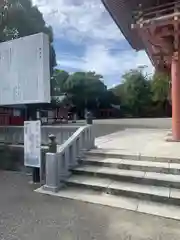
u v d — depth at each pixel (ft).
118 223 11.16
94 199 13.97
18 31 49.32
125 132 38.17
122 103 126.11
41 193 15.43
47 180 15.98
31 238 9.97
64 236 10.11
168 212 12.01
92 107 124.67
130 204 13.10
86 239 9.85
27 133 18.30
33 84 20.74
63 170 16.80
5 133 24.27
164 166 15.55
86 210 12.64
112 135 33.40
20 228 10.83
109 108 127.13
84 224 11.11
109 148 21.07
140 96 121.08
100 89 123.44
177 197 12.66
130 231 10.41
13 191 16.03
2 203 13.85
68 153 17.39
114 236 10.04
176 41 21.34
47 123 57.72
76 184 15.74
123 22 25.04
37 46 20.63
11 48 21.91
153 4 21.13
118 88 132.57
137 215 11.90
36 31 54.75
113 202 13.44
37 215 12.16
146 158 17.33
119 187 14.44
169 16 18.19
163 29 20.94
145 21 19.42
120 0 20.49
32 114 30.12
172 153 18.25
